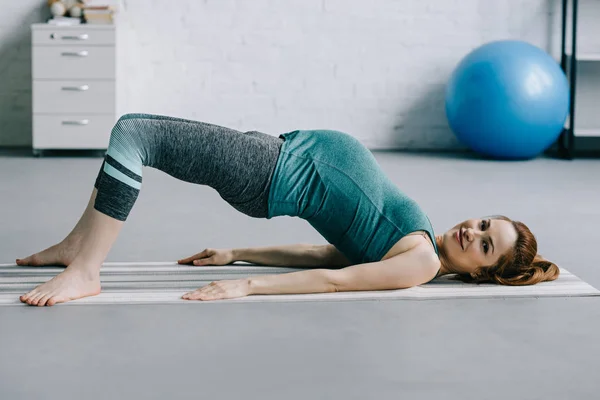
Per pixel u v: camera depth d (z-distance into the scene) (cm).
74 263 269
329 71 666
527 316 261
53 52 597
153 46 654
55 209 429
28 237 365
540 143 612
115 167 264
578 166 602
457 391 203
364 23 662
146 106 660
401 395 200
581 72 669
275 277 276
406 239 279
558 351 231
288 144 282
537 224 407
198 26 654
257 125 668
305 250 314
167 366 214
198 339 235
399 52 668
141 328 243
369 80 670
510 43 614
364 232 281
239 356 222
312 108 670
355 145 289
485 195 484
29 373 209
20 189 483
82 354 222
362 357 223
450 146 680
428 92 673
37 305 259
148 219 411
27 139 656
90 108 604
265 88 665
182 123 271
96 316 252
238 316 255
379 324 250
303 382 206
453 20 667
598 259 338
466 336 241
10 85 646
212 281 292
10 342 229
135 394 197
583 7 669
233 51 659
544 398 200
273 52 661
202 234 379
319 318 254
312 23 661
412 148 679
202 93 662
